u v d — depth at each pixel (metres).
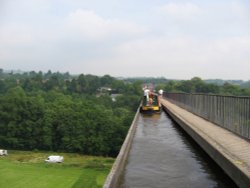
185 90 135.38
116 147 97.12
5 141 107.94
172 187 8.59
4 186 45.72
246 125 13.27
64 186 45.44
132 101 173.62
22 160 77.81
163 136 17.61
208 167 10.59
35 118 109.56
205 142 12.32
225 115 16.59
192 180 9.18
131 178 9.37
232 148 11.05
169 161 11.48
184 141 15.91
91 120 101.69
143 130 20.22
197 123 18.92
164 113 33.78
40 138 105.50
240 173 7.77
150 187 8.57
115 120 102.88
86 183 47.22
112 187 7.54
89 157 90.44
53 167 63.22
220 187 8.58
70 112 106.75
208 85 123.31
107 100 181.75
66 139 100.69
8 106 111.31
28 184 46.75
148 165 10.89
